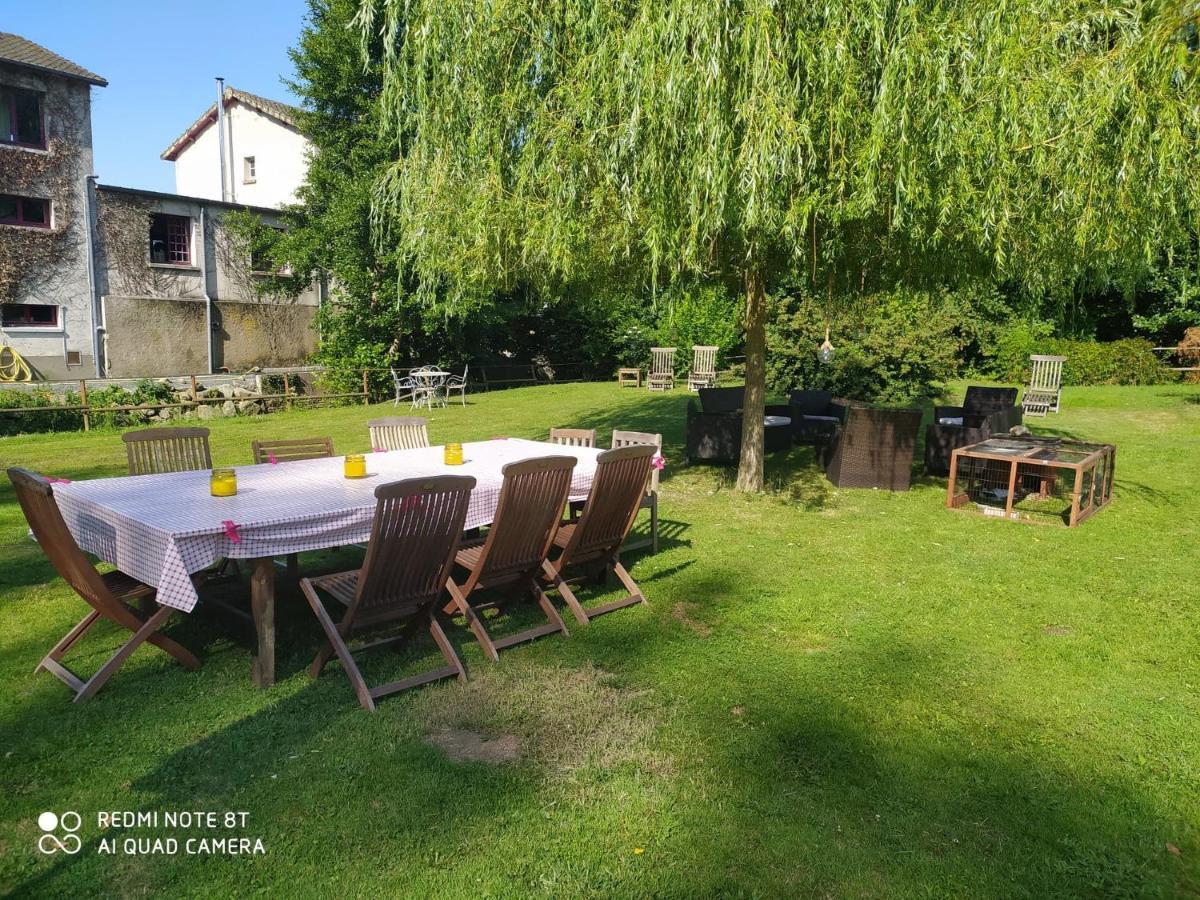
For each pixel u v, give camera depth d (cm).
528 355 2505
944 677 391
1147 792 296
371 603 363
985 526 691
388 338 1967
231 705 356
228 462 1002
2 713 348
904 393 1527
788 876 250
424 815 279
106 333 1950
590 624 460
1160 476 895
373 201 715
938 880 248
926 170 516
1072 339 1875
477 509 450
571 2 568
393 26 623
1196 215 559
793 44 526
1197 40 517
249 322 2192
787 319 1585
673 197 545
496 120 604
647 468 469
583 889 243
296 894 241
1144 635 446
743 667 401
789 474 924
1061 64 526
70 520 426
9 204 1852
